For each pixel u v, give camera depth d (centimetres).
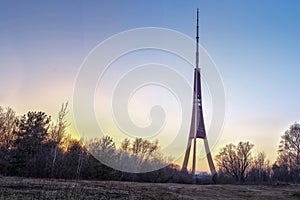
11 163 2577
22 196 1191
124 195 1527
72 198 1253
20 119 2992
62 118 3119
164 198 1605
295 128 4994
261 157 5412
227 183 3962
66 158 2819
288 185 3653
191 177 3139
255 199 2028
